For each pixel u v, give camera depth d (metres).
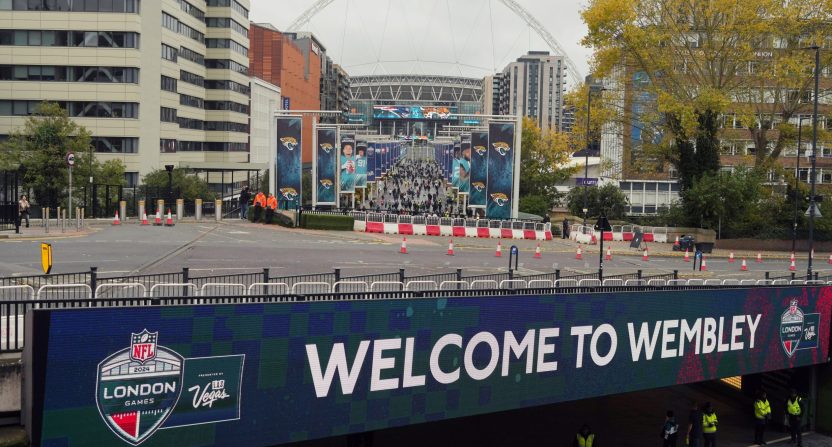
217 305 16.81
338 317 18.58
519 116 67.25
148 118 83.12
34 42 77.56
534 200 90.81
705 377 26.91
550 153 103.56
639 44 64.88
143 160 81.75
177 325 16.38
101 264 31.84
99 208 63.78
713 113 67.19
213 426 17.03
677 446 29.28
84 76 78.44
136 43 78.88
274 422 17.89
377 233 59.81
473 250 50.09
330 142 68.75
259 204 59.59
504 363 21.75
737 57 65.69
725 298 27.00
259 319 17.42
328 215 58.69
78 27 78.00
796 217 59.47
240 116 124.12
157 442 16.33
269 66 155.62
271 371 17.73
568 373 23.17
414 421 20.22
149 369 16.09
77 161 64.19
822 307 30.52
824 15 64.25
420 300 19.91
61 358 15.08
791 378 32.59
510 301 21.58
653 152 69.75
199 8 111.19
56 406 15.09
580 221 75.31
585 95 70.00
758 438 30.11
